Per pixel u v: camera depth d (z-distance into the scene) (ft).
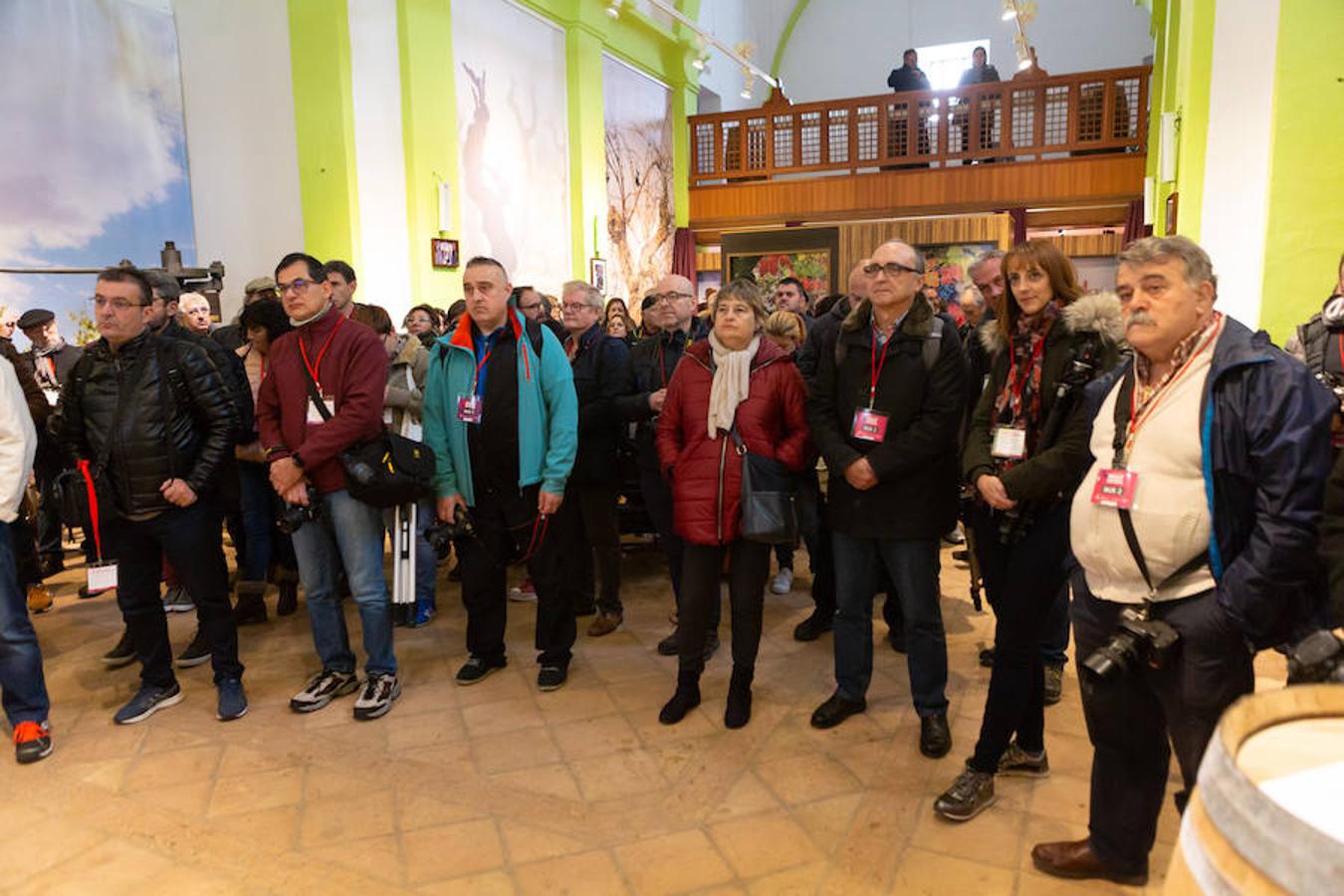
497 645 10.56
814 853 6.87
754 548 8.93
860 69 50.90
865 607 8.86
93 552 9.41
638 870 6.70
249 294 14.12
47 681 10.71
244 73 22.35
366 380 9.17
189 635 12.26
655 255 38.83
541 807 7.61
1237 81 13.42
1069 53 46.88
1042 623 7.14
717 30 44.75
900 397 7.97
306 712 9.62
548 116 30.71
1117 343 6.65
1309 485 4.59
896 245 7.95
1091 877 6.42
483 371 9.88
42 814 7.67
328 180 21.89
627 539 17.35
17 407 8.72
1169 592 5.24
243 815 7.59
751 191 39.42
